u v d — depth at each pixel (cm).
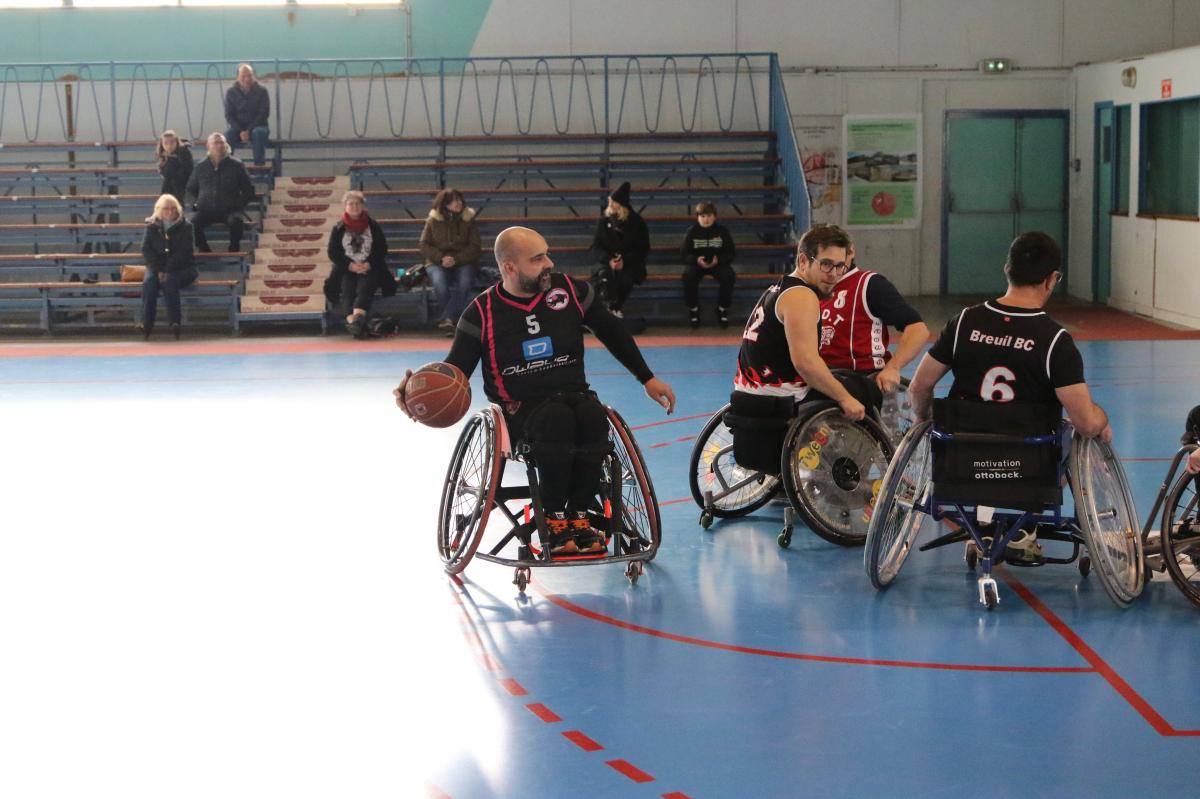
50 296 1437
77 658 434
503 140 1616
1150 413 874
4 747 362
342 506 648
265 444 810
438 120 1683
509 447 496
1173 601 486
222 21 1691
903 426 674
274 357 1248
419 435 836
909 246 1744
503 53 1686
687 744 358
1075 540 503
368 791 332
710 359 1206
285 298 1430
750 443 573
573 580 523
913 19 1692
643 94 1681
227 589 511
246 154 1647
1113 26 1700
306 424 880
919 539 584
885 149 1716
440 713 383
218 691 403
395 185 1641
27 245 1628
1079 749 351
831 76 1694
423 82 1675
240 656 434
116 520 623
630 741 361
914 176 1723
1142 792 325
